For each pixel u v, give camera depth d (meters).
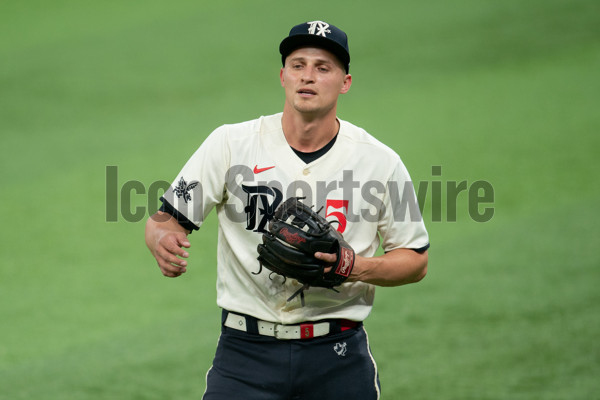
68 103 44.50
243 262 10.50
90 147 37.47
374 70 50.09
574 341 19.17
